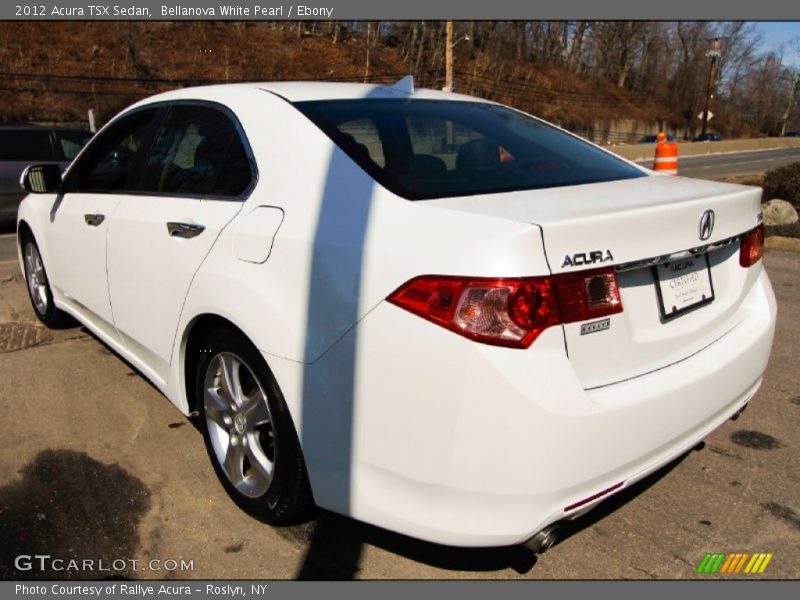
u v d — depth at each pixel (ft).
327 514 8.95
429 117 9.48
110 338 12.17
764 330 8.95
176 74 111.24
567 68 211.20
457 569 8.02
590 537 8.59
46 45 104.78
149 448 10.54
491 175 8.29
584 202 7.20
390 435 6.66
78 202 12.44
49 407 11.85
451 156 8.64
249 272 8.02
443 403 6.27
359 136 8.35
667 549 8.37
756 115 273.95
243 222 8.32
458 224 6.54
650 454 7.16
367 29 147.13
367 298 6.75
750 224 8.73
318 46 136.46
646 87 238.89
